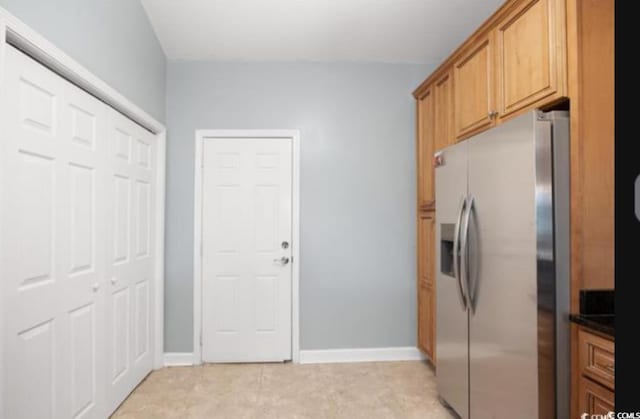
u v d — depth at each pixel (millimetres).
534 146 1413
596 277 1409
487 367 1704
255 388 2510
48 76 1585
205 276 2986
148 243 2695
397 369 2838
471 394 1846
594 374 1305
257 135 3020
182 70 2996
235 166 3025
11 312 1364
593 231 1411
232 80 3023
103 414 2043
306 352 3010
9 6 1318
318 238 3045
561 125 1433
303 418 2133
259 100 3035
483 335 1729
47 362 1573
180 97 2990
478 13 2580
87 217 1885
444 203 2139
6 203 1343
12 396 1371
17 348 1397
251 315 3006
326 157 3062
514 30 1731
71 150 1747
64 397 1689
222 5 2506
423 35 2799
